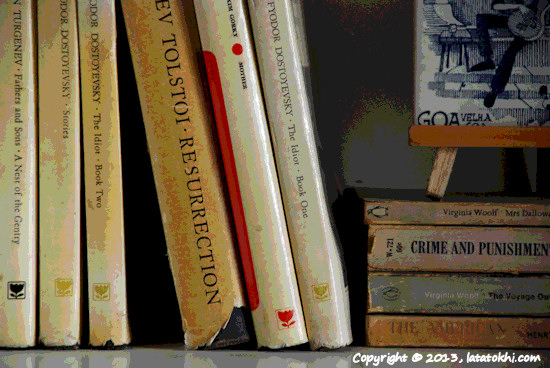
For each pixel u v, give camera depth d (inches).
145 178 30.0
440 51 30.5
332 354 26.7
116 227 26.7
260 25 27.3
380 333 28.3
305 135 27.5
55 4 26.8
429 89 30.5
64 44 26.8
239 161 27.0
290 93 27.4
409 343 28.3
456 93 30.5
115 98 26.8
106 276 26.7
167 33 27.1
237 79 27.0
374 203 28.5
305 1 38.1
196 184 27.1
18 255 26.3
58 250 26.6
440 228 28.5
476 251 28.4
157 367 23.7
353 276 32.5
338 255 28.5
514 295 28.4
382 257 28.5
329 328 27.2
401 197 31.5
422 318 28.3
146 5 27.0
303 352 27.0
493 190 38.3
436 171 30.0
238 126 27.0
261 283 26.9
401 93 38.7
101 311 26.6
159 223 30.3
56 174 26.7
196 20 27.4
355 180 38.7
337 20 38.6
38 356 25.2
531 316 28.4
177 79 27.1
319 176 27.8
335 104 38.6
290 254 27.4
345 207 35.7
